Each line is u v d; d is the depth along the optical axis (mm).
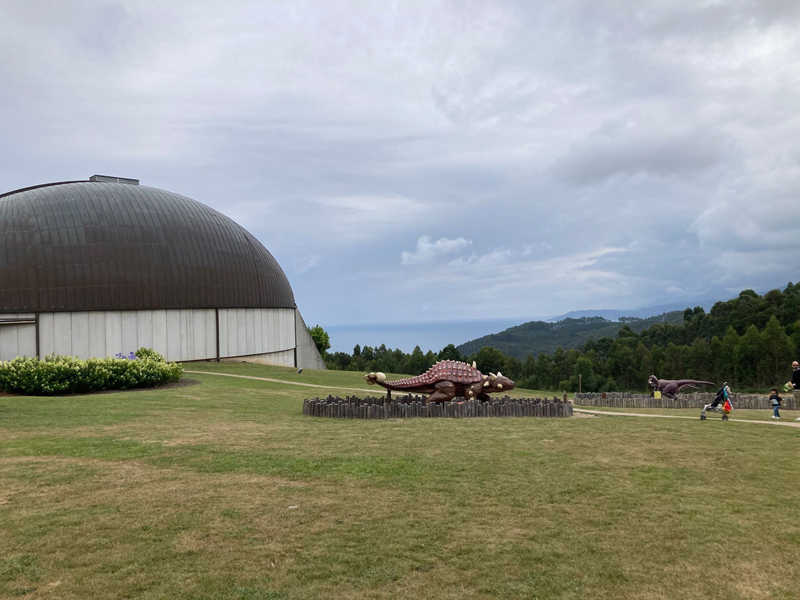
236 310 42469
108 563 6047
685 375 76000
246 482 9031
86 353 35812
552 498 8398
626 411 20688
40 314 34812
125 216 38312
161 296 38062
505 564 6180
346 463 10352
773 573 6012
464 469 9984
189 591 5480
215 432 13602
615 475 9680
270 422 15570
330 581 5734
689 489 8906
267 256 48250
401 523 7316
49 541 6594
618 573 5996
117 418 15672
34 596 5348
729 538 6938
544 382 93062
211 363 39844
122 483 8891
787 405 21828
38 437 12648
